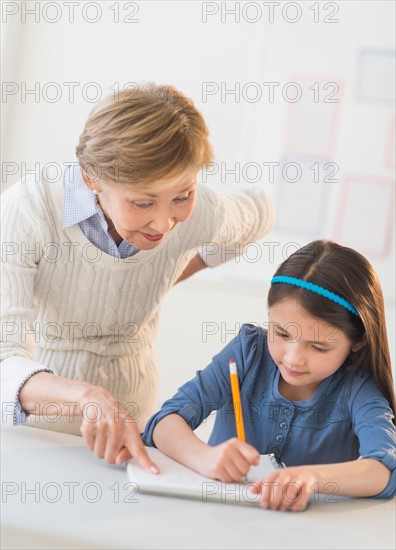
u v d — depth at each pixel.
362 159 2.99
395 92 2.96
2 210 1.36
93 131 1.17
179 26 2.88
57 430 1.51
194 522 1.00
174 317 2.94
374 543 1.00
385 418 1.30
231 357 1.42
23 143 2.86
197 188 1.54
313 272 1.27
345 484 1.14
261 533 0.99
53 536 0.92
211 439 1.47
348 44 2.94
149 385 1.61
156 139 1.12
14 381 1.25
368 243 3.01
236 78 2.92
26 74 2.83
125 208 1.19
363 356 1.35
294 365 1.26
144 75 2.88
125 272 1.43
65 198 1.36
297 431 1.38
